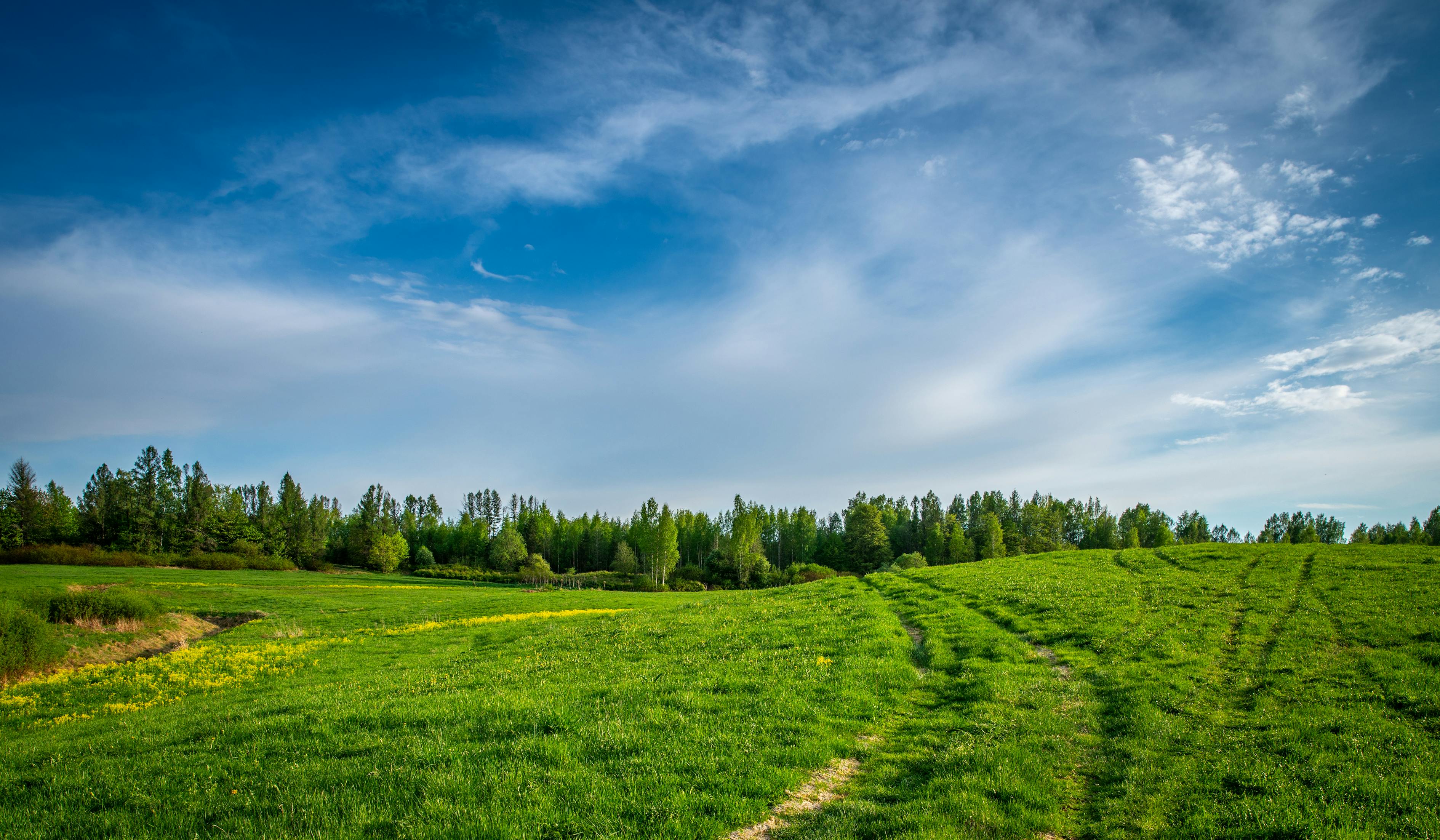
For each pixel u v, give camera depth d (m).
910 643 24.62
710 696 17.45
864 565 144.25
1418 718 14.59
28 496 116.44
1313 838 9.27
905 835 9.55
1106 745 14.20
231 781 11.90
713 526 181.00
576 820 9.91
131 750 15.17
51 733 20.42
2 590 37.84
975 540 157.12
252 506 163.88
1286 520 183.88
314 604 57.38
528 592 79.69
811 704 16.73
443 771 11.69
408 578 129.50
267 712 18.33
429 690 20.77
